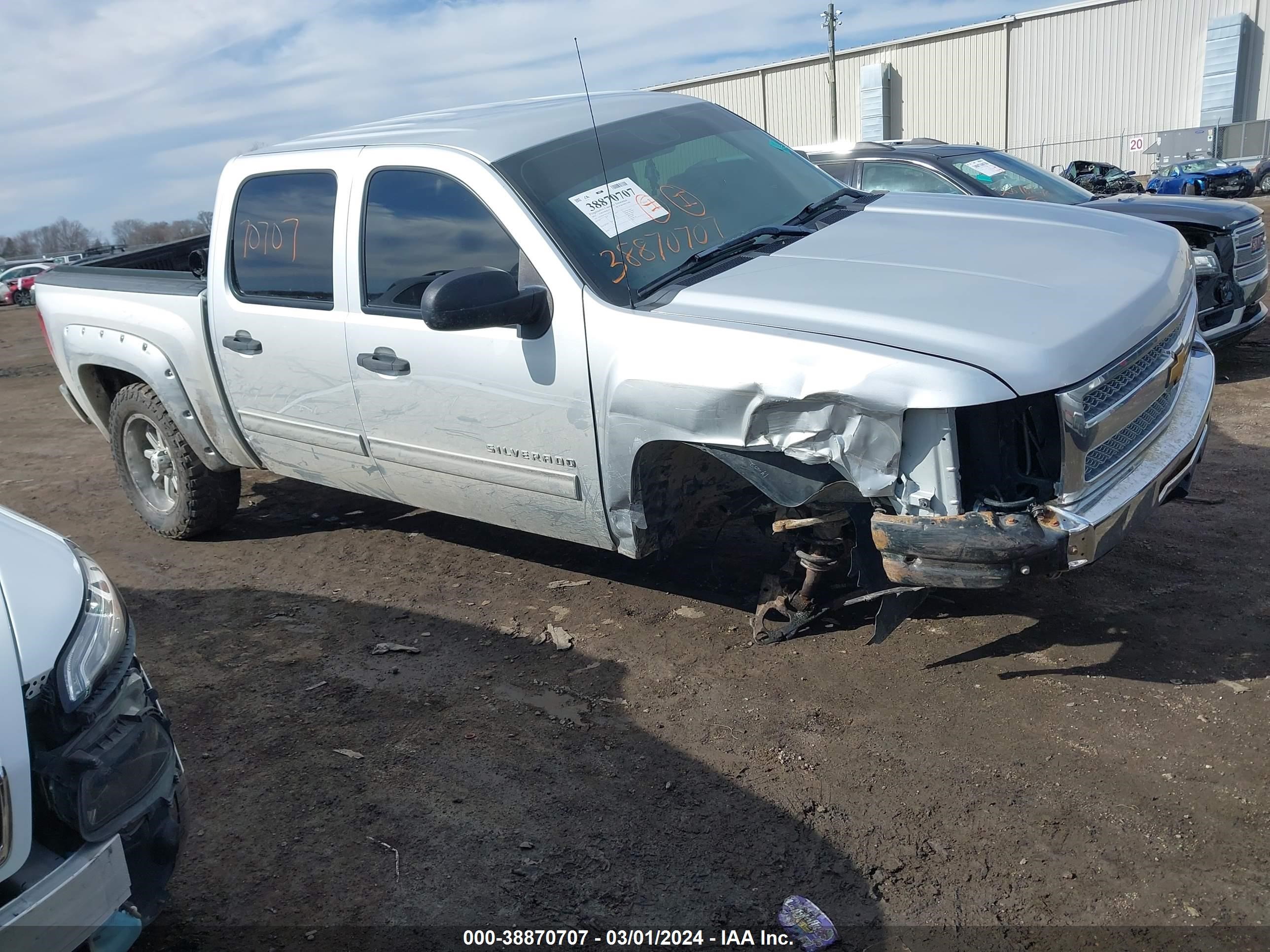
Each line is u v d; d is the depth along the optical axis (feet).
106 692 7.46
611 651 13.21
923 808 9.71
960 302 10.14
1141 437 10.65
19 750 6.61
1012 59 148.66
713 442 10.59
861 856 9.18
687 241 12.48
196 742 11.87
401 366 13.16
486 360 12.28
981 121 153.69
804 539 11.81
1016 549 9.40
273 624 14.88
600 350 11.28
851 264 11.46
